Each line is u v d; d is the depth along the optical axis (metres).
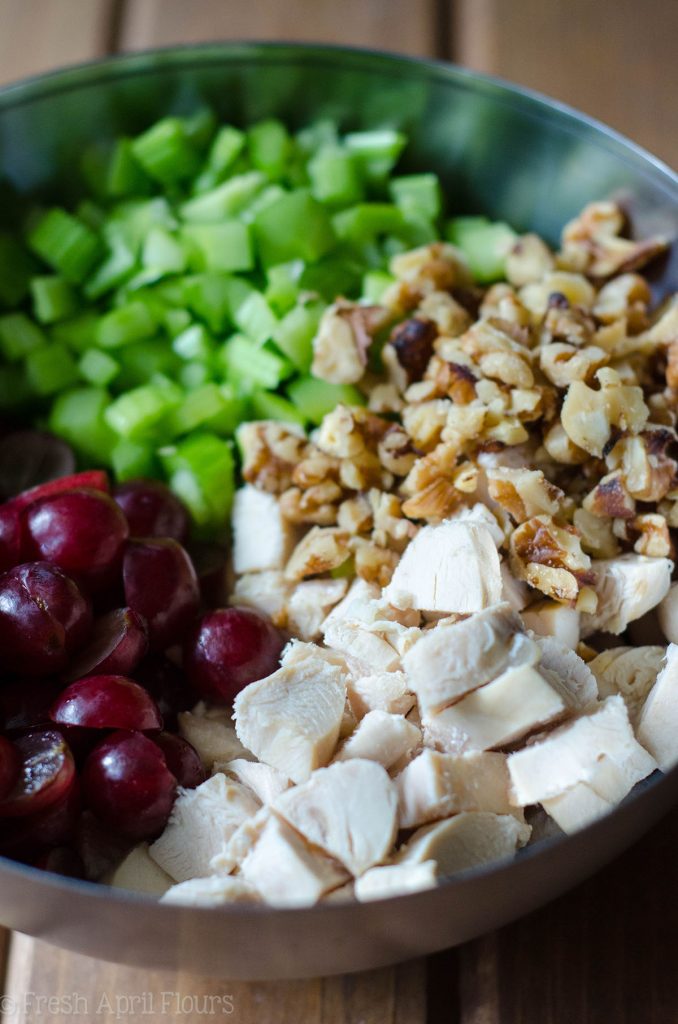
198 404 0.38
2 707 0.31
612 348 0.36
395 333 0.37
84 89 0.39
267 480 0.36
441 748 0.30
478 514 0.33
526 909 0.29
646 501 0.34
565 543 0.33
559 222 0.40
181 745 0.31
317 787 0.30
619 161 0.38
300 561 0.35
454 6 0.47
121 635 0.32
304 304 0.38
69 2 0.46
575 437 0.34
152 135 0.40
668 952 0.32
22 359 0.39
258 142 0.41
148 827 0.30
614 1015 0.31
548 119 0.38
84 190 0.41
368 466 0.36
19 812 0.29
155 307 0.39
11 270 0.40
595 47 0.46
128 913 0.27
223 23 0.46
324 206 0.41
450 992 0.32
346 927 0.27
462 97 0.39
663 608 0.34
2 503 0.37
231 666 0.33
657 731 0.31
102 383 0.39
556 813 0.30
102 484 0.35
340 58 0.39
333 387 0.37
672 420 0.35
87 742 0.31
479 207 0.41
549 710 0.30
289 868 0.29
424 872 0.28
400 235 0.40
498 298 0.38
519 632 0.30
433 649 0.30
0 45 0.45
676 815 0.34
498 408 0.34
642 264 0.38
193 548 0.37
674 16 0.47
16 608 0.31
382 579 0.34
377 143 0.40
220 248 0.39
